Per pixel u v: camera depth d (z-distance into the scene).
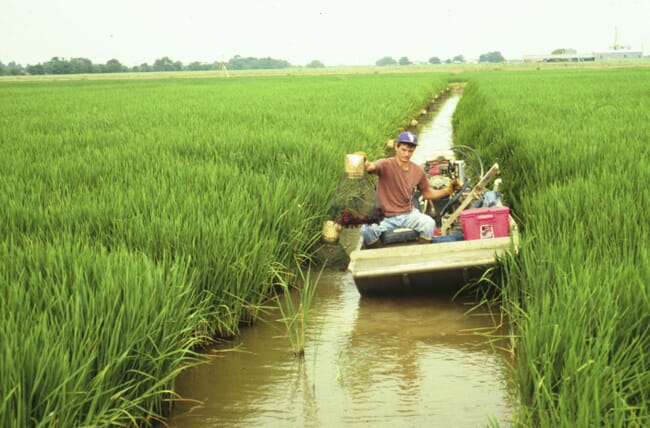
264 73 117.00
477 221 6.76
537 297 5.01
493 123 15.05
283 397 4.74
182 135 12.91
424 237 7.09
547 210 6.82
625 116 14.45
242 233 6.43
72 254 5.20
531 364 3.99
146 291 4.63
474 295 6.61
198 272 5.70
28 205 7.05
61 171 9.09
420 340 5.62
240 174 8.91
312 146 11.00
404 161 7.05
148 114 19.16
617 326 4.20
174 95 30.92
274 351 5.54
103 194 7.62
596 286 4.54
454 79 65.44
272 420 4.43
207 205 7.09
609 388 3.60
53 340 3.91
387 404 4.57
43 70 189.50
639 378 3.62
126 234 6.18
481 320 5.98
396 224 7.09
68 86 54.75
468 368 5.06
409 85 38.97
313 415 4.47
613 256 5.39
